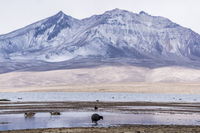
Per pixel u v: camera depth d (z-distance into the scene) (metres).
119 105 54.41
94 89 144.75
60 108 47.41
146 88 141.38
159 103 60.59
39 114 38.84
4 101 66.06
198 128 26.42
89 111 42.66
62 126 28.56
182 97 91.81
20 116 36.53
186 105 55.38
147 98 83.62
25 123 30.50
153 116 36.53
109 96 95.94
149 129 25.59
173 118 34.62
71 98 82.25
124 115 37.50
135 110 44.28
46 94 113.38
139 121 31.84
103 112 41.25
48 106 51.34
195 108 48.69
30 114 36.50
